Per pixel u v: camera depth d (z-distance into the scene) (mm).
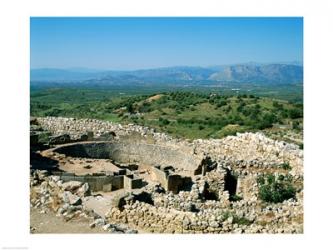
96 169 46344
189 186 40844
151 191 35406
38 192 30562
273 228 26469
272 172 41344
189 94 141000
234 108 116188
